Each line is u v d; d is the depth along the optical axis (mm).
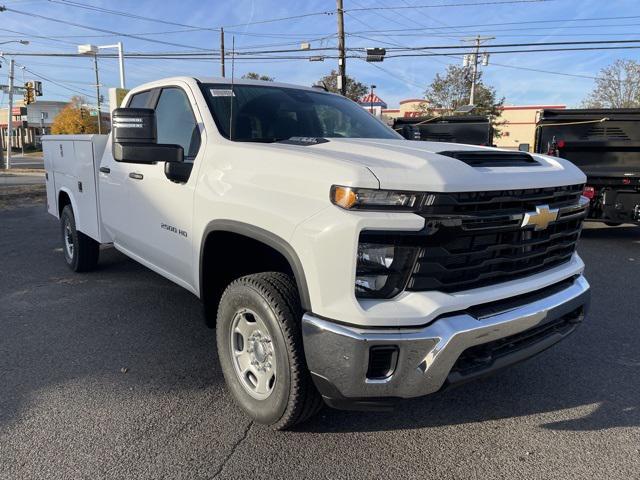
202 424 3145
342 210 2426
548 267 3145
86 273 6453
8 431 3049
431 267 2471
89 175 5391
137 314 5027
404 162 2582
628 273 6867
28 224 10742
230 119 3506
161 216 3977
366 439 3023
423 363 2449
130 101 4914
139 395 3484
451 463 2822
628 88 45219
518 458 2871
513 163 2994
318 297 2514
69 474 2674
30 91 33344
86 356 4090
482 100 39562
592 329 4793
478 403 3459
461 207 2490
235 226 3020
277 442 2975
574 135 9859
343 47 27406
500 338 2680
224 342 3248
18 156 70562
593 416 3311
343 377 2469
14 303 5316
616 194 8820
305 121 4023
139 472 2699
